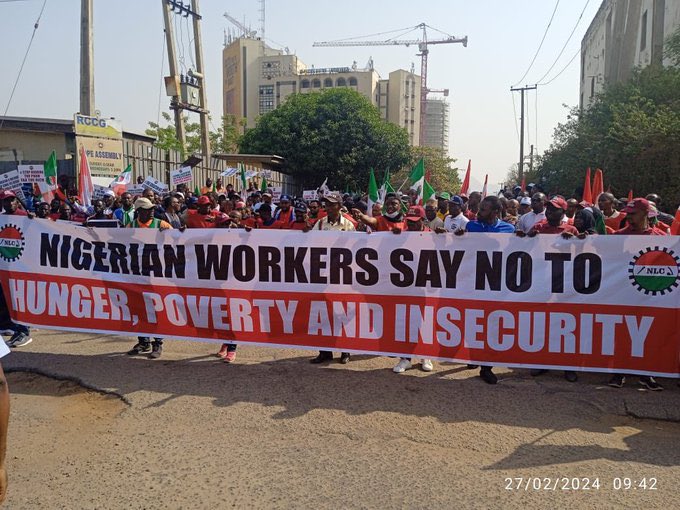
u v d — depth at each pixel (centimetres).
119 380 557
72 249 646
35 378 577
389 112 12812
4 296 669
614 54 2052
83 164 1230
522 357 555
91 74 1595
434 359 573
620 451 417
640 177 1578
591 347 540
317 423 459
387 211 728
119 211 1010
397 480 374
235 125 5772
